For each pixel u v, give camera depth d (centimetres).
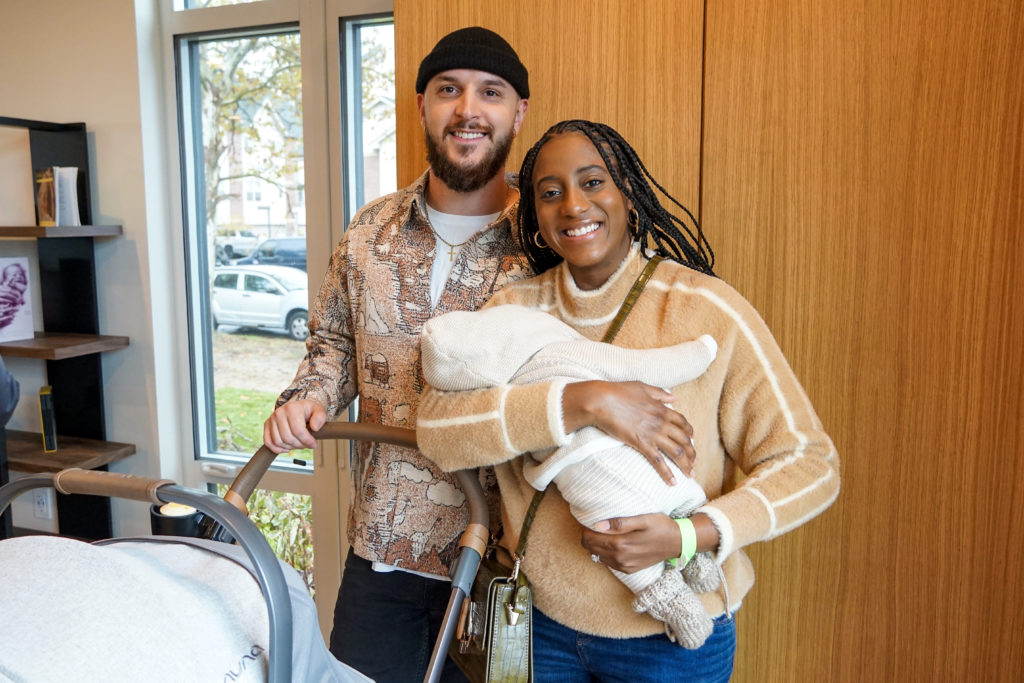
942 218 119
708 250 129
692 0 130
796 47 124
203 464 246
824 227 126
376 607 141
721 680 106
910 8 117
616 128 138
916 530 125
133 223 234
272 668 68
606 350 102
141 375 241
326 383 144
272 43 225
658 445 95
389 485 137
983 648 123
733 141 130
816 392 129
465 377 106
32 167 239
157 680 64
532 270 135
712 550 96
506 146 134
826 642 133
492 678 107
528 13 141
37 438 249
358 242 144
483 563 115
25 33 238
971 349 120
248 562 80
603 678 109
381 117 218
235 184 237
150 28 228
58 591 66
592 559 103
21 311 236
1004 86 114
